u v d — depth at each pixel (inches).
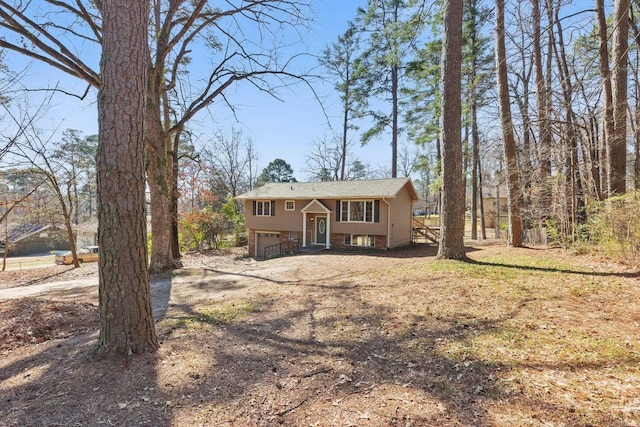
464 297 218.5
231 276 385.7
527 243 506.0
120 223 140.7
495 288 233.5
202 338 168.9
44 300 280.4
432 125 753.0
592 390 108.9
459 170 345.1
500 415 98.0
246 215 887.1
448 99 340.8
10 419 104.2
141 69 144.3
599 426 91.4
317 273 380.5
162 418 102.1
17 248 1323.8
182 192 772.0
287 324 190.1
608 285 229.1
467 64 684.1
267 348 155.0
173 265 441.1
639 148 468.8
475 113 752.3
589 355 131.9
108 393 117.0
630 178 415.5
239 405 108.3
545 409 99.9
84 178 903.7
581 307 189.9
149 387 120.3
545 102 415.5
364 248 721.0
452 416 98.4
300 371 131.3
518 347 142.3
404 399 108.7
